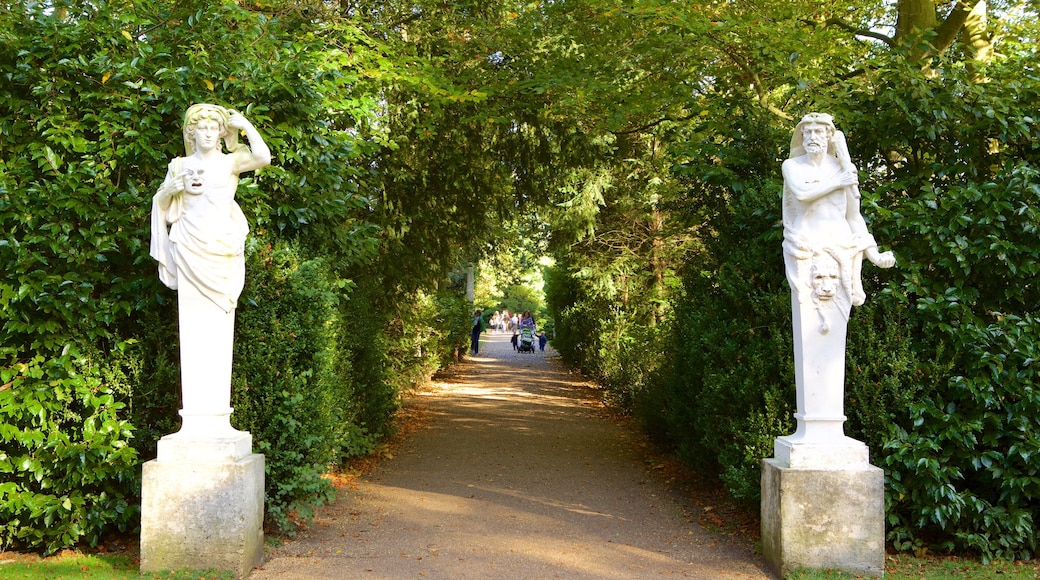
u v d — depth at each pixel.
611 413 13.66
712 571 5.12
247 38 6.44
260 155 4.99
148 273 5.62
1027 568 5.34
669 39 8.34
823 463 4.99
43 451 5.23
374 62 8.55
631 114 10.52
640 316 15.88
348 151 7.04
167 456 4.77
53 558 5.20
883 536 4.92
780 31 7.95
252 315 5.63
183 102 5.66
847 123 6.41
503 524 6.31
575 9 9.82
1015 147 6.25
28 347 5.38
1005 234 5.79
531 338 33.66
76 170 5.41
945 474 5.52
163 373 5.48
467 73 10.16
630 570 5.12
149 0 6.04
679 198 8.72
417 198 11.31
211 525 4.74
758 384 6.17
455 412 13.59
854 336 5.83
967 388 5.57
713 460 7.38
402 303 12.66
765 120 7.09
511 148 11.64
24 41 5.40
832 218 5.18
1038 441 5.42
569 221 15.05
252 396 5.64
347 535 5.93
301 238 6.79
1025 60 6.31
